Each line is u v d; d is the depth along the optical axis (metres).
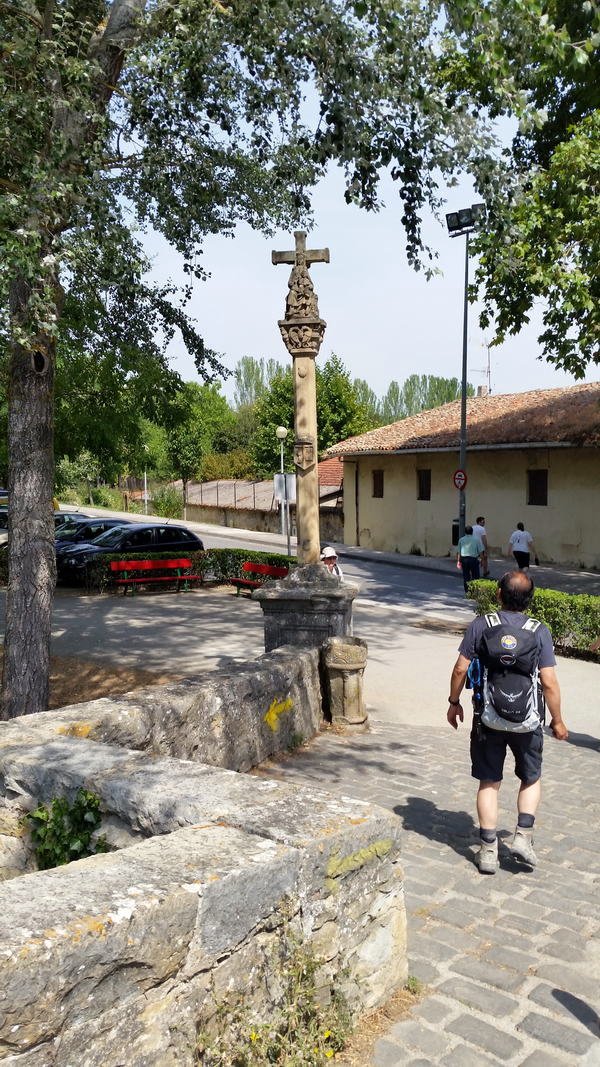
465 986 3.58
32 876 2.74
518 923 4.14
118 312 12.34
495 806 4.74
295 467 8.99
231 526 46.81
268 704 6.86
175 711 5.59
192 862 2.90
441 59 7.73
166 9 7.94
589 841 5.27
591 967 3.75
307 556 9.02
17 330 6.86
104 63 8.22
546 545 25.64
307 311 8.67
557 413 25.69
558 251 13.02
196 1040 2.69
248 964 2.88
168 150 10.22
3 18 7.63
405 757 7.08
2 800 4.21
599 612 11.86
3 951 2.20
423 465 30.47
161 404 15.52
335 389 53.03
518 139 16.47
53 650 12.13
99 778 3.84
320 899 3.15
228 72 8.64
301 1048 2.88
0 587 18.72
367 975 3.37
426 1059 3.09
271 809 3.44
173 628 14.01
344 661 7.84
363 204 8.48
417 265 8.64
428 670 10.91
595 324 14.01
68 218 7.50
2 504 27.95
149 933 2.53
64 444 19.70
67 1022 2.32
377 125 8.05
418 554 30.86
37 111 7.24
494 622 4.70
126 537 20.84
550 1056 3.12
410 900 4.39
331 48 7.81
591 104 14.68
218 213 11.27
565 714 8.77
